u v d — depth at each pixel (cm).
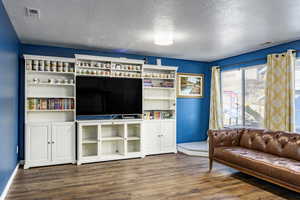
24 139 407
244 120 504
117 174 355
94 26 325
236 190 293
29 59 393
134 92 479
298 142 307
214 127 557
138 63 483
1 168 252
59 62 418
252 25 318
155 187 302
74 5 254
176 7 260
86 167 392
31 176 342
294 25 317
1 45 246
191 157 470
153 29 337
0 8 235
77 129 417
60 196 271
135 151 480
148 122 487
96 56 436
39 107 401
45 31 347
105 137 455
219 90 559
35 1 244
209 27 326
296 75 404
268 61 420
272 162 285
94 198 266
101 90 446
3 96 260
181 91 567
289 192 287
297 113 405
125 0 241
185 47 445
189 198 268
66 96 436
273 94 409
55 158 400
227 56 529
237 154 333
